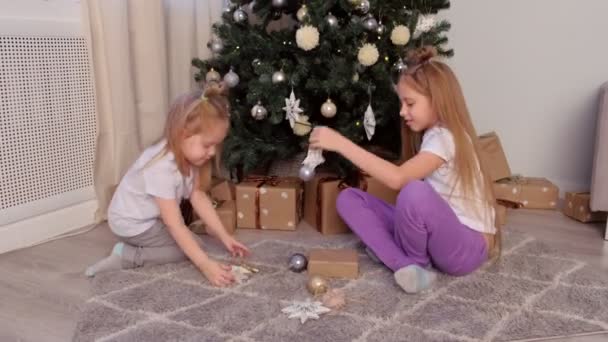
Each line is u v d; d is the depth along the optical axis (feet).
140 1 6.38
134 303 4.32
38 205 5.85
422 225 4.58
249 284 4.69
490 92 8.25
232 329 3.92
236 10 6.43
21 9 5.47
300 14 5.77
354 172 6.28
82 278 4.93
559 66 7.77
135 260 5.05
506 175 7.32
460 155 4.78
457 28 8.23
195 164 4.99
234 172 7.38
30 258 5.41
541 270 5.08
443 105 4.75
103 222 6.52
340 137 4.79
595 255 5.65
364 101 6.25
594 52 7.55
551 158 8.04
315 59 5.88
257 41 6.06
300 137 6.48
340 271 4.84
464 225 4.88
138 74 6.56
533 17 7.79
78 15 6.03
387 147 7.14
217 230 5.31
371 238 5.05
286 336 3.83
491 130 8.36
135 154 6.65
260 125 6.64
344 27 6.05
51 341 3.84
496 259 5.24
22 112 5.58
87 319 4.06
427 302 4.39
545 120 7.98
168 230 5.15
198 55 7.31
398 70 6.16
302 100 6.16
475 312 4.24
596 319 4.17
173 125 4.76
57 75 5.86
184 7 7.00
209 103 4.74
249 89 6.15
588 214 6.70
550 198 7.27
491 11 8.00
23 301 4.45
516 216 7.00
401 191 4.66
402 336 3.86
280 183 6.39
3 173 5.49
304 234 6.11
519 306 4.35
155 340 3.78
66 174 6.12
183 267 5.09
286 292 4.54
